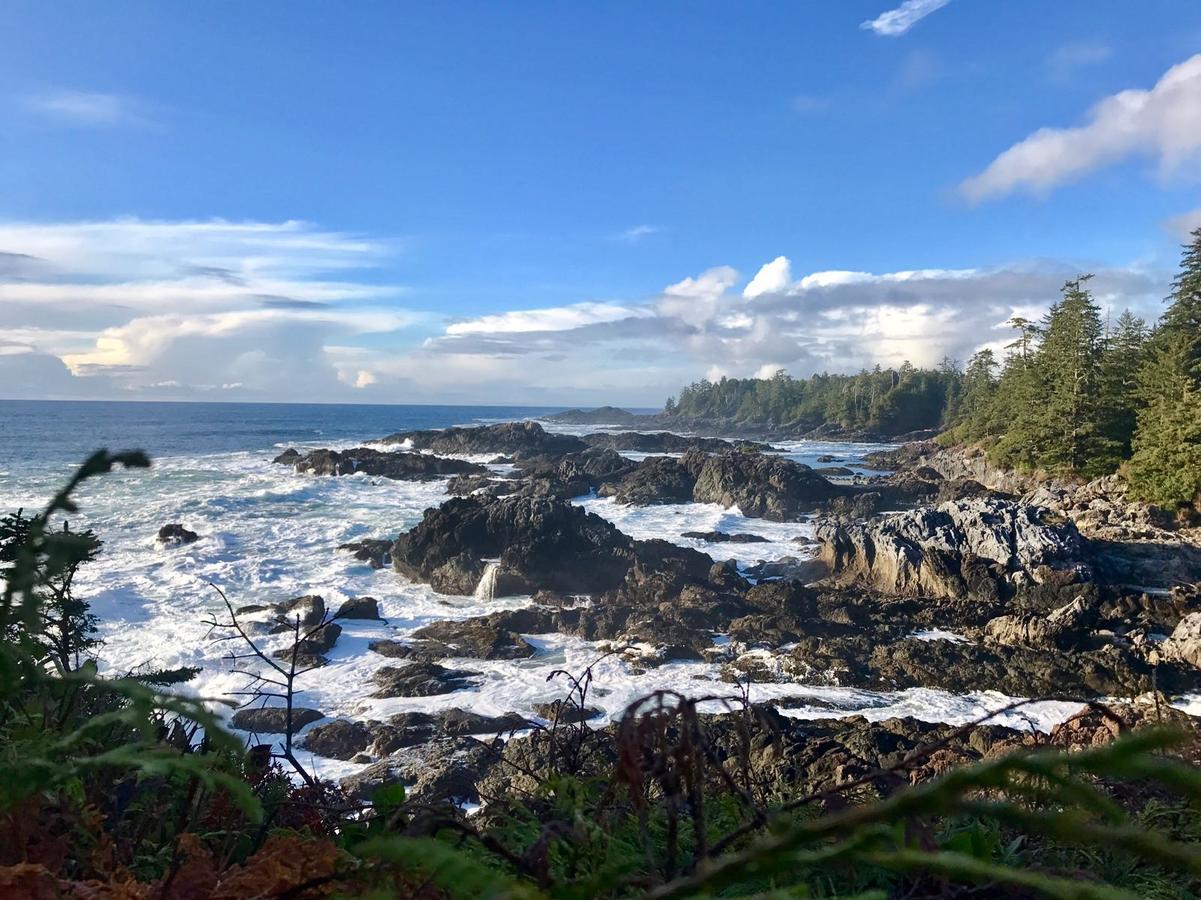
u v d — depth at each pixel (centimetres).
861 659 2038
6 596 88
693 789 121
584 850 164
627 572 2850
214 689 1759
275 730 1605
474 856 173
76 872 149
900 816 58
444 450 7456
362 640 2206
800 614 2416
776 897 62
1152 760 48
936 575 2670
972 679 1933
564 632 2306
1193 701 1812
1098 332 5050
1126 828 48
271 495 4547
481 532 2983
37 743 118
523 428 7600
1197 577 2736
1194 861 44
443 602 2691
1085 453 4891
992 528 2798
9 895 106
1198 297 5422
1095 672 1944
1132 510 3731
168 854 165
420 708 1725
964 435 7050
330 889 120
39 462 6281
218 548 3222
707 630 2281
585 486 4978
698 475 4834
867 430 12138
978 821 222
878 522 3014
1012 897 145
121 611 2312
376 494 4850
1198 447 3597
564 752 296
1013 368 6806
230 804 175
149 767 83
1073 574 2588
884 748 1320
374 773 1293
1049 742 395
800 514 4394
